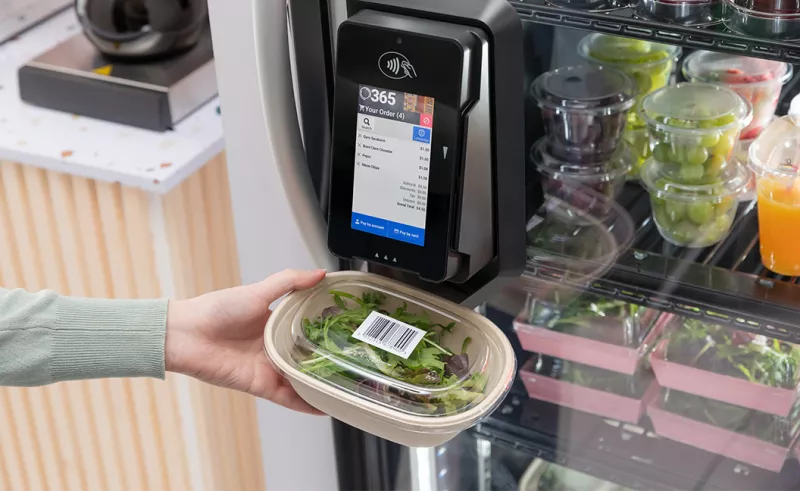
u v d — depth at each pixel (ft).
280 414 4.89
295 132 3.79
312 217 3.94
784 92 4.20
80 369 3.65
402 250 3.24
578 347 4.64
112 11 5.07
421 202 3.14
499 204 3.28
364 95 3.14
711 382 4.37
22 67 5.30
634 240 4.03
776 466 4.41
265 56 3.56
